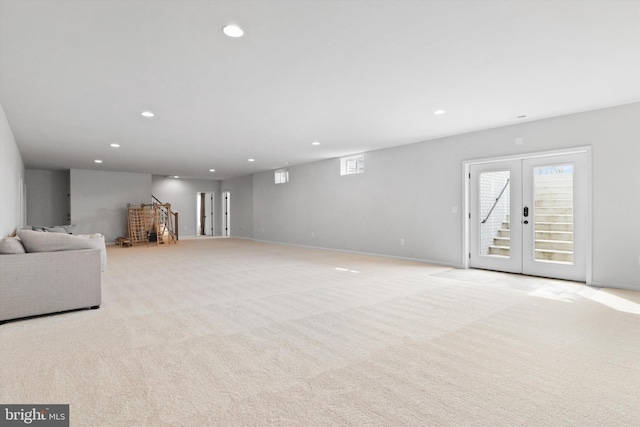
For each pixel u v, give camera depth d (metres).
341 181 8.60
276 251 8.80
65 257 3.38
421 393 1.92
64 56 3.00
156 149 7.43
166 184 13.56
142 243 10.95
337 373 2.16
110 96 4.04
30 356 2.40
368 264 6.54
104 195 11.08
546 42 2.83
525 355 2.43
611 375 2.14
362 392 1.93
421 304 3.75
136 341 2.69
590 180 4.66
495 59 3.15
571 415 1.72
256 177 11.95
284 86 3.79
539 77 3.55
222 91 3.93
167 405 1.80
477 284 4.75
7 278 3.09
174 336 2.79
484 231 5.92
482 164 5.90
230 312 3.46
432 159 6.58
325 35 2.70
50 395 1.89
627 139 4.38
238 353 2.46
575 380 2.08
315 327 3.01
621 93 4.02
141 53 2.97
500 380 2.07
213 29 2.59
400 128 5.70
